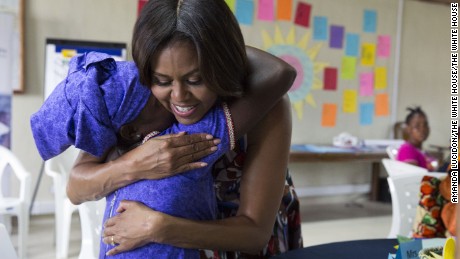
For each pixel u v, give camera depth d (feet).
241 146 4.13
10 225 13.50
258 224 3.83
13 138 14.64
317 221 16.19
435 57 21.45
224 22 3.16
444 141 21.99
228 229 3.65
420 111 15.51
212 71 3.12
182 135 3.47
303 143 18.92
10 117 13.74
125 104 3.46
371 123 20.18
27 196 11.03
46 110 3.57
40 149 3.74
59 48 14.60
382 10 20.07
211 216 3.84
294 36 18.42
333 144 18.85
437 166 14.20
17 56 14.38
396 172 9.95
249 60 3.75
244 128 3.65
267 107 3.70
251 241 3.76
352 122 19.81
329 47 19.11
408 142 13.99
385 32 20.22
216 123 3.55
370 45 19.92
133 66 3.55
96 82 3.43
